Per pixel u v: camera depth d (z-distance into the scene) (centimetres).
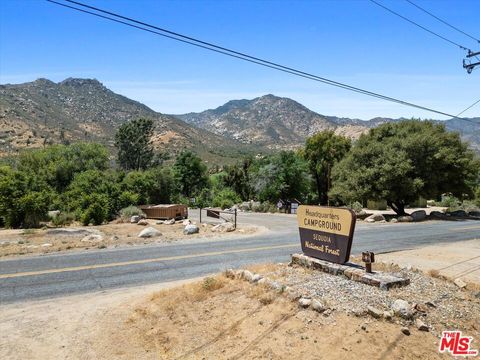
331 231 995
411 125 3466
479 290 903
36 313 885
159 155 7175
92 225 2748
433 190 3116
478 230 2316
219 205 5116
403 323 682
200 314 798
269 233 2238
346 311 711
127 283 1130
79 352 697
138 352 692
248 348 650
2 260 1466
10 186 2770
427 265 1284
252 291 850
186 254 1549
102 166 4341
